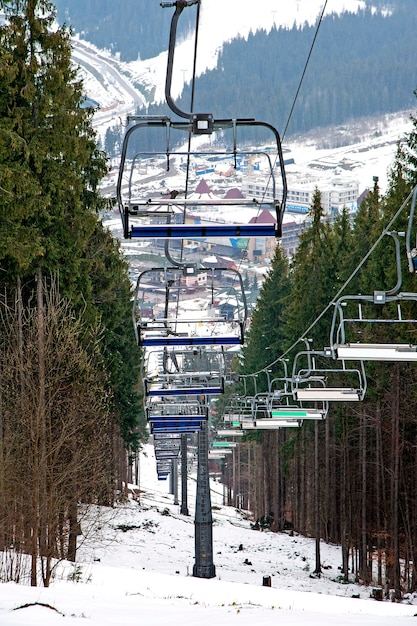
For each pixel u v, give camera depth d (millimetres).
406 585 74750
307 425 100062
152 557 80125
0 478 44344
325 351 26438
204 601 46562
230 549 94812
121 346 100438
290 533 116500
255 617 32531
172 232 20984
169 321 35938
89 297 63969
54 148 57156
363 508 79250
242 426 49438
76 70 61312
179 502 157250
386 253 73125
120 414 101125
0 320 58938
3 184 51719
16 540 44625
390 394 71375
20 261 53469
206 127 20562
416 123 68562
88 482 48688
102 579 52500
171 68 20516
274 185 20875
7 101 56062
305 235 98562
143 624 30328
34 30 56469
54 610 31125
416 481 75625
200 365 47562
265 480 127500
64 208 59906
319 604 49000
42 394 40781
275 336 118562
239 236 21016
